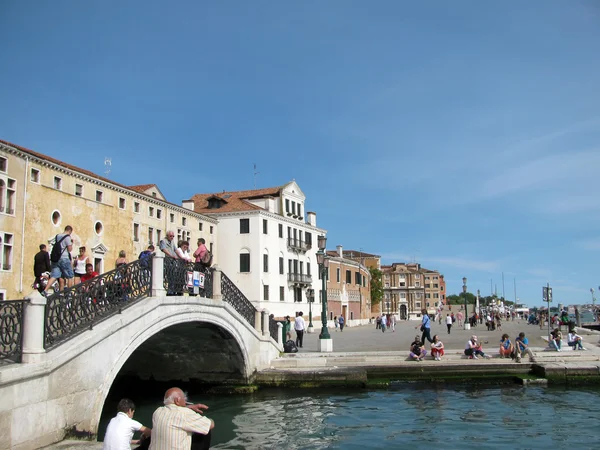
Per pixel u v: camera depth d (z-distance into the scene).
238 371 17.33
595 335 30.17
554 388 16.42
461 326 49.59
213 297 15.24
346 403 15.02
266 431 12.02
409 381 17.97
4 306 7.70
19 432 7.49
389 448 10.52
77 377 8.84
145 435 6.88
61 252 10.75
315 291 56.78
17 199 26.69
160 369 17.97
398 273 108.25
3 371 7.19
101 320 9.82
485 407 13.98
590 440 10.79
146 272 11.75
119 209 35.28
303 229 55.97
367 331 44.84
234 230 48.34
